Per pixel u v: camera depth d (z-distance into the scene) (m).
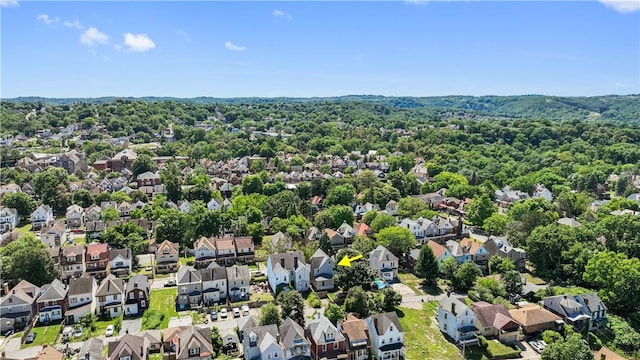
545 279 119.25
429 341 89.00
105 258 116.50
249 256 126.06
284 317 92.00
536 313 93.00
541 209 151.38
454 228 148.25
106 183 196.75
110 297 98.31
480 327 90.06
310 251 121.31
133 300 99.00
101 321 95.75
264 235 144.25
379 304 100.38
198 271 105.19
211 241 127.31
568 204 170.38
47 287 100.94
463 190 192.62
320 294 106.50
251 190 187.00
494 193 199.75
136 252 131.88
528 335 91.00
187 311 99.06
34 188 184.88
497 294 106.19
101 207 167.38
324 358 78.81
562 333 91.62
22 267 104.81
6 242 133.00
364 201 180.00
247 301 103.00
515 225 140.75
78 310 95.25
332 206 157.75
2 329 91.44
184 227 137.38
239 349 84.19
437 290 111.69
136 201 174.25
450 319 90.75
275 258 111.19
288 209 155.75
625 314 102.38
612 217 128.88
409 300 105.88
